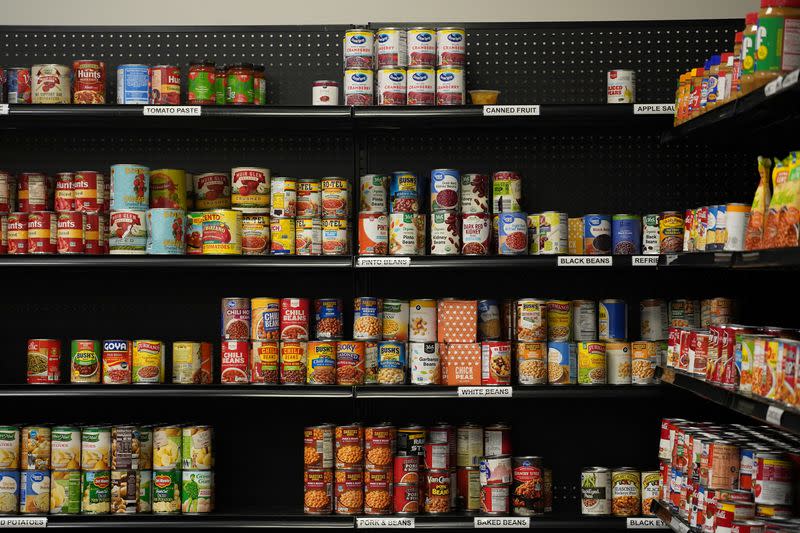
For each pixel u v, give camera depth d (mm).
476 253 3768
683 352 3332
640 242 3873
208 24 4562
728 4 4539
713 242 3166
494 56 4266
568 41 4266
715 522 2744
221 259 3734
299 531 3910
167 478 3781
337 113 3723
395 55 3807
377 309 3850
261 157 4273
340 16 4590
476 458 3863
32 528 3801
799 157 2488
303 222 3840
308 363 3787
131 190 3762
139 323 4262
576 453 4191
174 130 4281
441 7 4574
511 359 3893
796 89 2404
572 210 4227
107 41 4293
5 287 4273
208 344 3910
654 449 4176
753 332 2826
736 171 4219
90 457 3760
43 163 4281
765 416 2482
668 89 4238
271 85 4270
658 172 4230
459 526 3682
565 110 3703
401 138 4258
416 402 4219
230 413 4227
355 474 3768
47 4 4559
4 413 4227
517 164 4242
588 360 3752
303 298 3943
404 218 3777
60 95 3826
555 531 3822
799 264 2355
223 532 3795
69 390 3729
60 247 3777
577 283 4230
